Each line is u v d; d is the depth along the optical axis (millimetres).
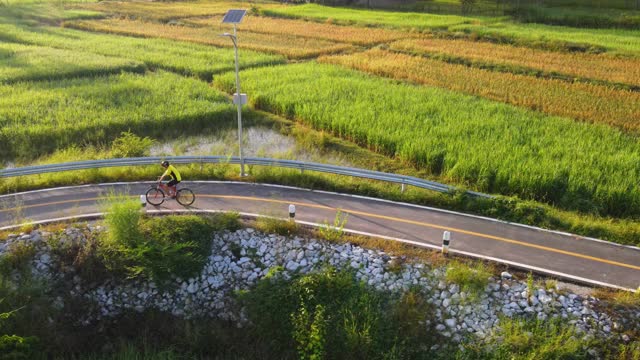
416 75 44312
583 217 21656
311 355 15680
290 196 23344
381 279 17797
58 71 44281
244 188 24094
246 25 74438
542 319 16000
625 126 32531
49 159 28766
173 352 16828
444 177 26156
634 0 86750
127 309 17938
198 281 18578
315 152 30266
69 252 18766
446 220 21281
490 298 16797
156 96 37969
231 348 16875
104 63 47562
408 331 16234
